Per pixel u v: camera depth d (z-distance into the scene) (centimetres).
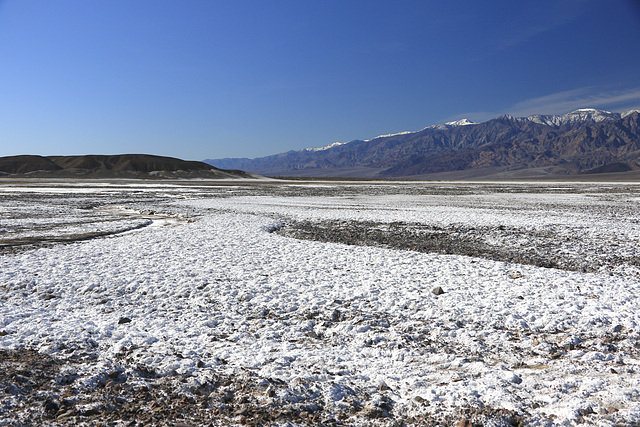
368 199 5491
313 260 1551
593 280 1245
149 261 1516
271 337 852
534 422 516
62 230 2427
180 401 581
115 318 951
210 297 1115
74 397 577
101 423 518
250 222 2770
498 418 524
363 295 1112
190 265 1457
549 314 940
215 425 522
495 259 1681
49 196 5759
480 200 5247
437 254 1689
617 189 8469
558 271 1377
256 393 603
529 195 6397
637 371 662
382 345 802
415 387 630
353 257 1606
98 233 2288
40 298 1102
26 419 518
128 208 3938
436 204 4547
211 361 717
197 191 7625
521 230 2422
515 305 1010
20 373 631
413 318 949
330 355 755
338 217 3175
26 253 1652
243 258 1580
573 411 529
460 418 532
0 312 971
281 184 12612
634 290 1133
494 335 836
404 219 3028
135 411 553
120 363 701
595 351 755
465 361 718
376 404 576
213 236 2122
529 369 693
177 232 2272
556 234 2269
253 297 1115
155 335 848
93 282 1225
